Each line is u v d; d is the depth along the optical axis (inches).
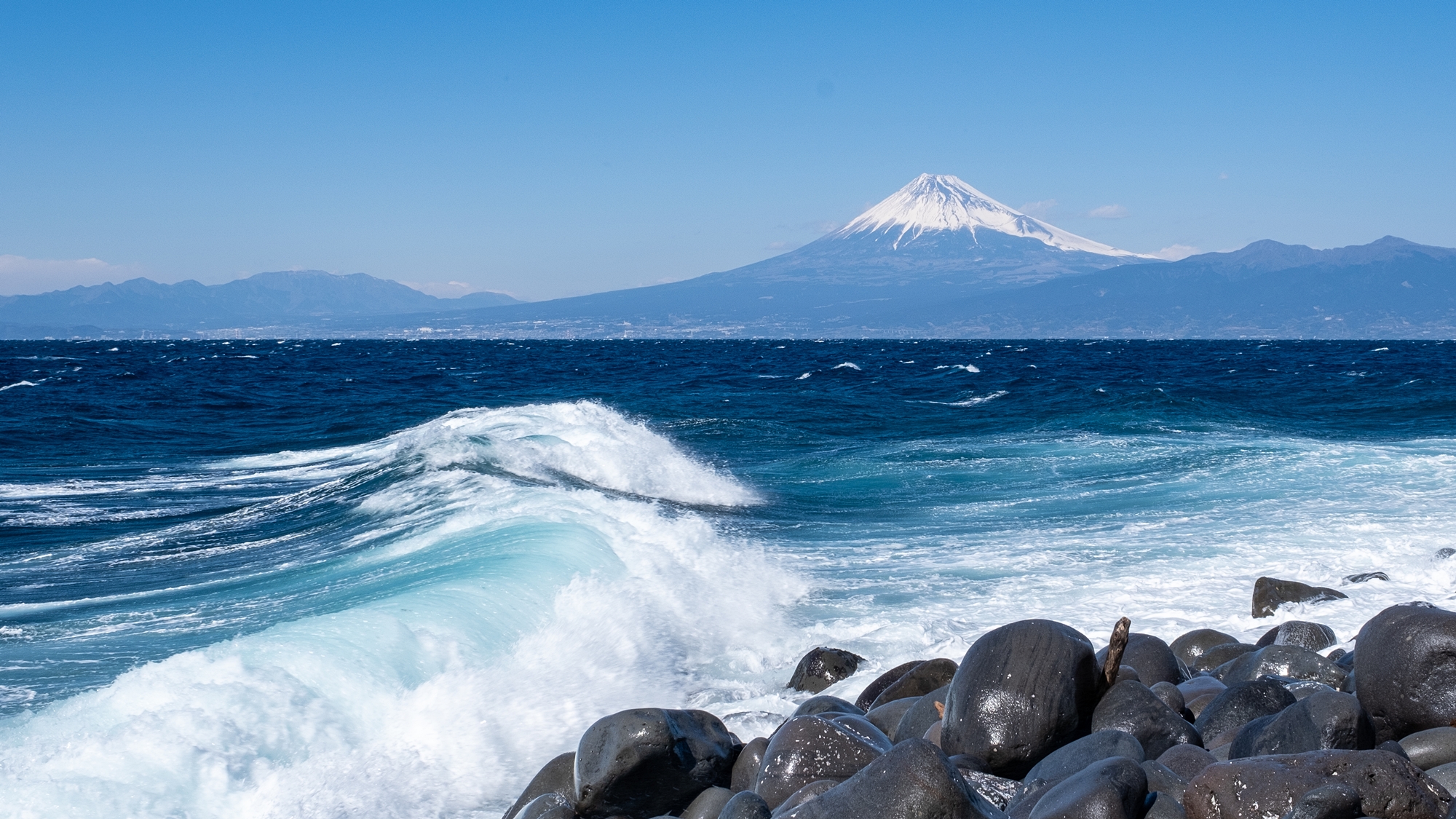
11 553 495.8
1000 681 217.3
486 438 722.8
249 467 855.1
